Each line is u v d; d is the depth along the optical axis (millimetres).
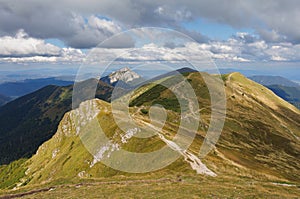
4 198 47719
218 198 35562
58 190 47812
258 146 142250
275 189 44094
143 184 45594
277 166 108938
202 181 46938
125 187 44000
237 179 49906
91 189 44844
